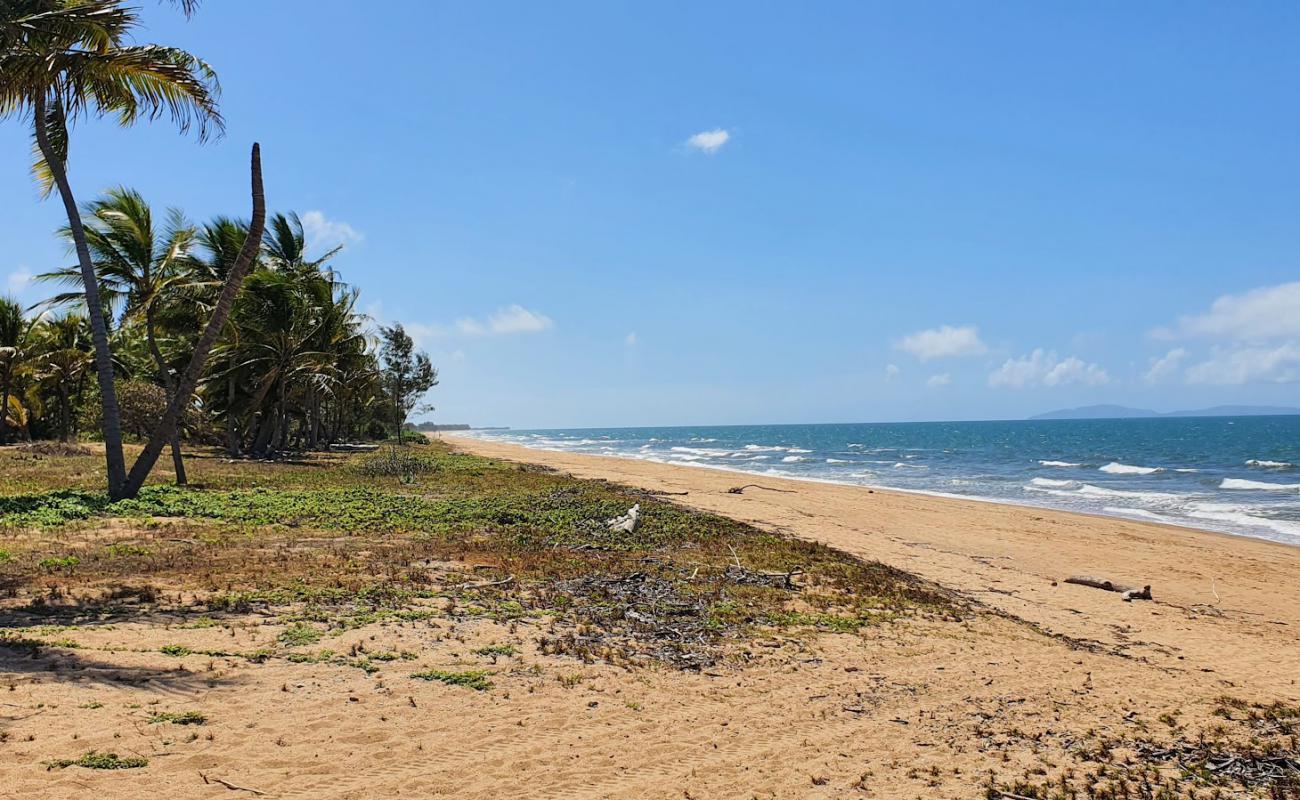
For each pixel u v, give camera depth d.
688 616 10.31
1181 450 79.25
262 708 6.21
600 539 16.52
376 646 8.07
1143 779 6.09
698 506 25.31
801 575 13.73
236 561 12.02
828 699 7.52
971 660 9.13
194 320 32.12
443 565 12.69
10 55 15.14
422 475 31.78
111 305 24.73
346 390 51.09
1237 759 6.54
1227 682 9.09
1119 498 35.44
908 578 14.55
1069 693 8.16
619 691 7.35
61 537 13.58
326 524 16.45
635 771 5.72
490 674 7.52
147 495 18.67
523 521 18.66
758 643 9.26
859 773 5.92
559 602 10.52
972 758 6.33
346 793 4.99
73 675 6.46
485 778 5.40
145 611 8.74
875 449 90.31
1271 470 52.31
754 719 6.90
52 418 50.97
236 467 31.70
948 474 50.34
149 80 16.41
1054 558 18.59
